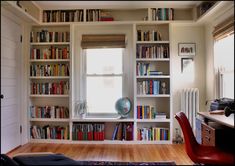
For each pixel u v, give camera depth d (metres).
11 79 4.01
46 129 4.59
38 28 4.77
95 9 4.62
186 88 4.62
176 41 4.71
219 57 4.14
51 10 4.65
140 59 4.52
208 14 4.01
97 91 4.80
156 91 4.55
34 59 4.61
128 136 4.49
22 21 4.38
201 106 4.69
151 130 4.50
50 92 4.64
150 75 4.52
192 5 4.48
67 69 4.62
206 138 2.87
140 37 4.59
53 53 4.62
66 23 4.58
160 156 3.68
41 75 4.62
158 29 4.74
